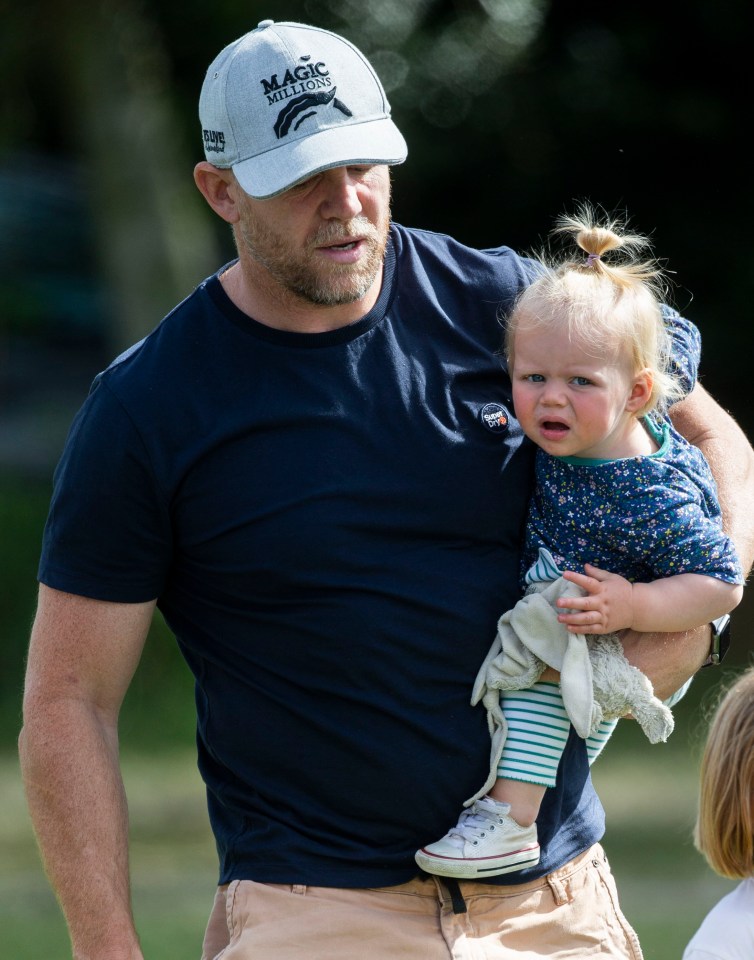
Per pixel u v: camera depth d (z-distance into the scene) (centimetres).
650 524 1070
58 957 2491
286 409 1064
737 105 5959
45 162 6744
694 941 1099
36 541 5738
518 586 1112
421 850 1079
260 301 1091
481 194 6141
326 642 1063
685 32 5909
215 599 1100
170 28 4819
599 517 1080
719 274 6059
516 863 1070
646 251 5012
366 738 1070
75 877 1096
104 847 1098
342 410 1071
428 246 1161
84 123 4312
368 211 1059
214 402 1071
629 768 4419
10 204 6700
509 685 1072
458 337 1122
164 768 4372
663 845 3519
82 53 4228
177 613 1138
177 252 4362
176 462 1066
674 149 5978
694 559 1069
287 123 1048
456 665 1080
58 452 6375
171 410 1070
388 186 1091
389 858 1081
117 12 4303
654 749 4612
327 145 1037
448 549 1089
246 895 1100
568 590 1067
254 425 1062
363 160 1040
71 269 6794
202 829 3734
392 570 1066
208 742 1132
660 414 1143
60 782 1097
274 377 1074
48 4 4150
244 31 4888
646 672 1081
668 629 1073
